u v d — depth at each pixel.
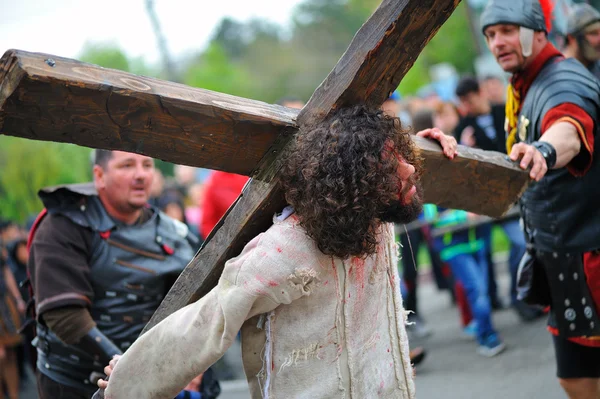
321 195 1.63
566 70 2.65
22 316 6.30
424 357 5.30
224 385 5.47
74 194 2.74
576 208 2.62
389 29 1.68
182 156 1.73
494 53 2.85
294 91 39.28
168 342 1.77
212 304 1.73
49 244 2.63
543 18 2.77
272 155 1.80
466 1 11.13
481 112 5.98
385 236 1.92
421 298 8.54
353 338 1.79
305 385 1.77
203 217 5.07
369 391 1.82
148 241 2.81
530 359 4.97
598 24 3.61
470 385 4.63
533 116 2.65
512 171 2.31
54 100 1.50
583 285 2.65
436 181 2.21
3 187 11.97
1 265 6.37
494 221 5.39
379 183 1.63
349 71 1.73
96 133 1.60
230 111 1.70
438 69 14.79
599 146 2.57
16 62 1.44
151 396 1.80
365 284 1.82
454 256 5.43
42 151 12.10
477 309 5.32
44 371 2.71
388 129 1.69
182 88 1.67
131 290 2.73
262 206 1.81
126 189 2.75
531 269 2.84
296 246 1.70
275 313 1.76
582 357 2.75
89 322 2.59
